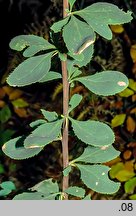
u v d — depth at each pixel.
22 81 0.25
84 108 0.63
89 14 0.25
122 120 0.57
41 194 0.29
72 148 0.59
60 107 0.68
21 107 0.67
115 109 0.63
